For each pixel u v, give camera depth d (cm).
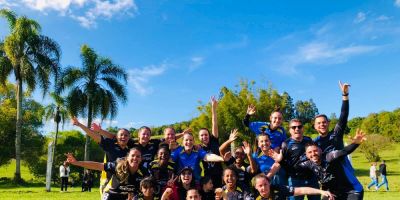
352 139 664
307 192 679
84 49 3750
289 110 4162
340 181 665
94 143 4300
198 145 848
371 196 1689
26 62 3278
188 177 746
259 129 912
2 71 3281
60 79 3522
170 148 849
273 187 698
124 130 816
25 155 4003
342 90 723
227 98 3772
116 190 721
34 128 4488
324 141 748
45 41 3406
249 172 774
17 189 2777
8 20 3359
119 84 3816
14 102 4812
